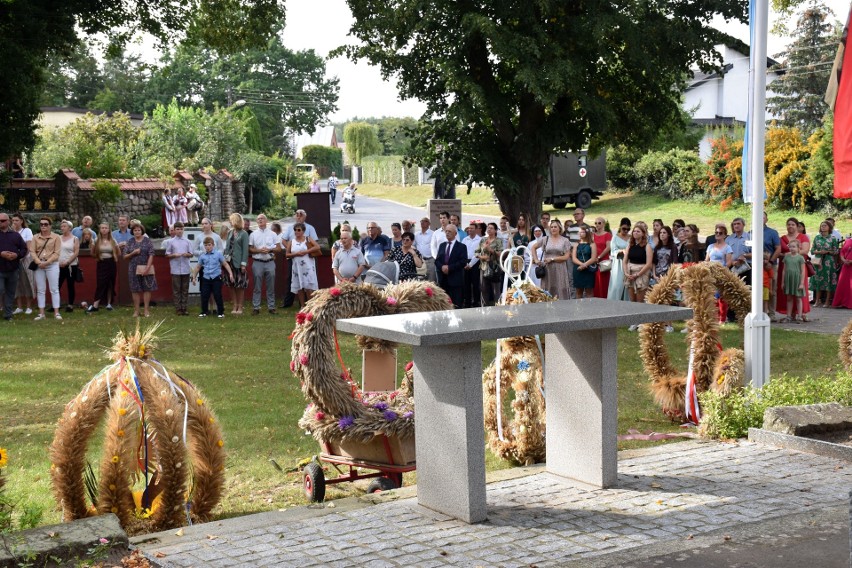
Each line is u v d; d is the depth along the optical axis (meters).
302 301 18.88
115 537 5.29
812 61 50.34
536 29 22.30
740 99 54.81
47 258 17.23
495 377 7.83
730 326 16.02
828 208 38.66
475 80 23.95
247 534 5.62
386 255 17.11
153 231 36.88
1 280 17.09
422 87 24.69
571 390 6.64
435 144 25.22
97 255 18.39
